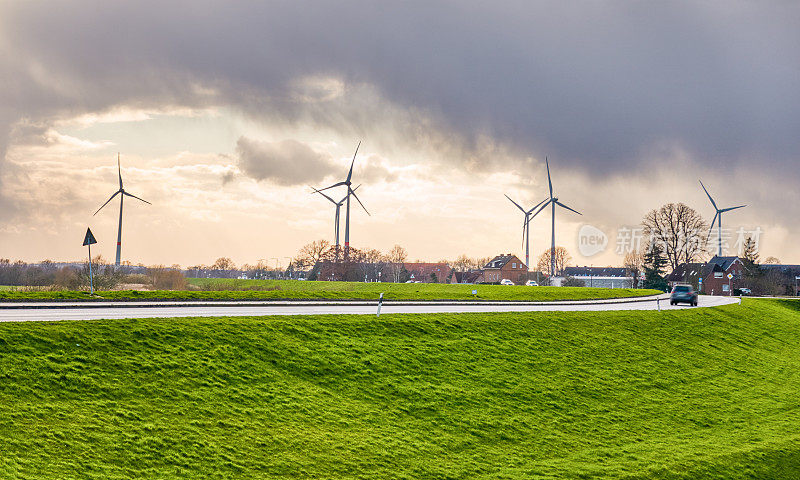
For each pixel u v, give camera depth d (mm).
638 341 58531
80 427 27656
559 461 33188
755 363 60406
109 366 33438
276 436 30484
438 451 32250
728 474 34438
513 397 40969
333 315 49000
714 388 50219
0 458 24125
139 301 58312
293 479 27188
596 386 45688
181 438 28531
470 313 57000
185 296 62938
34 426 26938
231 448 28656
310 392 36000
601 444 36312
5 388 29328
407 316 51625
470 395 39938
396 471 29359
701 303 98125
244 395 33906
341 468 28750
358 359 41469
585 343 54406
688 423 41938
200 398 32500
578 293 103562
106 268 101125
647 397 45625
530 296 95250
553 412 39969
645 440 37844
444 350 46156
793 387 54188
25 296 55312
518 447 34344
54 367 31938
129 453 26594
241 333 40844
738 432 41188
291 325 44219
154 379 33250
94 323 37781
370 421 34219
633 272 197125
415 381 40344
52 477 23688
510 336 51875
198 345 38000
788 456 37906
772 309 95000
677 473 33312
